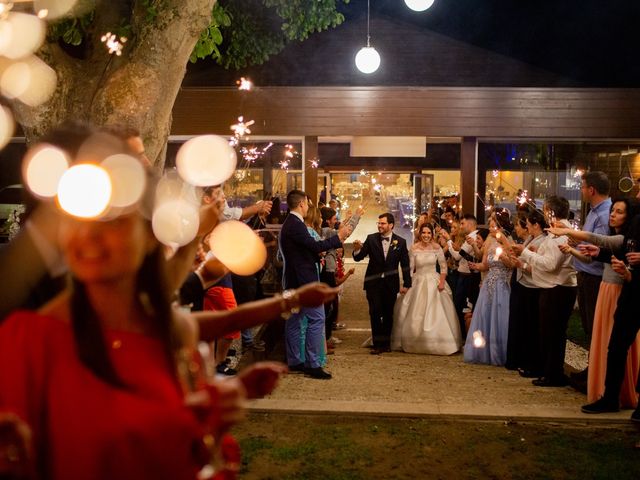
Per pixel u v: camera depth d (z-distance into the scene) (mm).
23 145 15547
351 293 14555
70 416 1376
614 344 6109
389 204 21078
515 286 8086
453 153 20266
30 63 5160
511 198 16547
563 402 6773
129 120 5395
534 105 15727
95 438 1371
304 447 5508
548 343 7395
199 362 1664
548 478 4969
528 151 16438
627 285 5973
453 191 22219
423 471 5090
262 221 9914
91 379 1400
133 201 1469
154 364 1528
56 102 5426
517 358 8180
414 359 8812
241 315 2125
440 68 15938
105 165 1449
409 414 6273
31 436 1290
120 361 1474
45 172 1477
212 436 1493
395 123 15750
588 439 5758
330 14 9820
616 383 6176
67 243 1458
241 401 1510
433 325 9125
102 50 5699
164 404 1450
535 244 7652
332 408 6371
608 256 6230
